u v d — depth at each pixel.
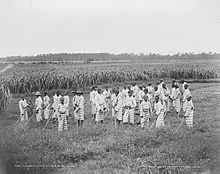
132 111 13.15
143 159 8.48
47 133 10.76
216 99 15.79
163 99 14.68
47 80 19.45
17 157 8.48
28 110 13.84
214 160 8.13
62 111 11.80
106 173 7.68
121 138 10.13
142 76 23.03
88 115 15.15
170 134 10.38
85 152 9.00
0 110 13.80
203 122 11.81
